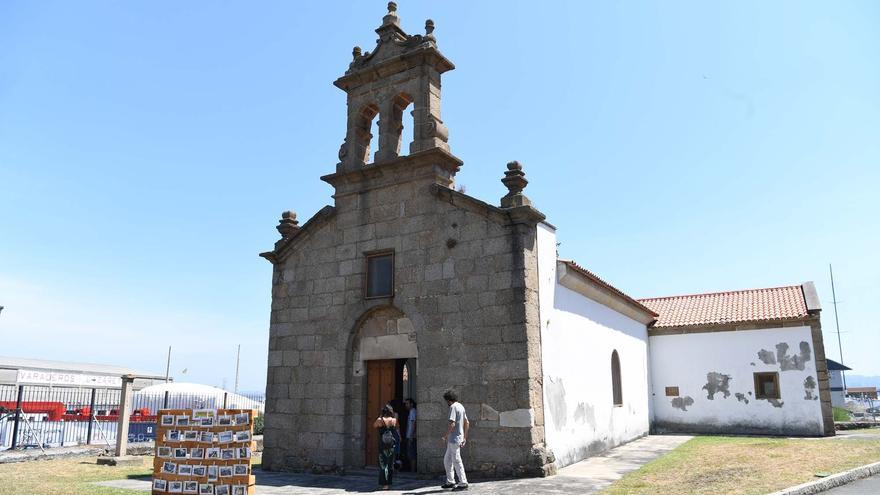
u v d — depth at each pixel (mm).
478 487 11797
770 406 22328
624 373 20812
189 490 10922
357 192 16156
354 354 15445
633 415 21172
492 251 13789
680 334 24453
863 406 53219
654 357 24766
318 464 15039
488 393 13141
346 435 14891
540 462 12438
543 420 13180
